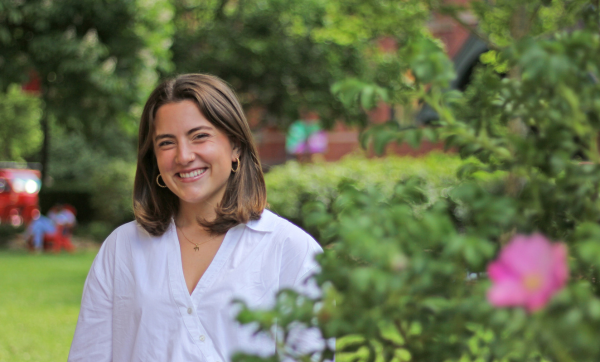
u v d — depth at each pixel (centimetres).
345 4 773
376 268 82
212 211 188
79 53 1123
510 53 87
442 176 1022
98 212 1848
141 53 1181
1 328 657
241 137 187
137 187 194
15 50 1162
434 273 85
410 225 84
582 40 86
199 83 185
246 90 1656
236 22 1694
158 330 177
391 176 1044
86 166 2488
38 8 1114
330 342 132
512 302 74
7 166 2961
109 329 190
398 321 90
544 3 177
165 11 1261
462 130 98
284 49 1572
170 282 180
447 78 88
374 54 1595
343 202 95
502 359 91
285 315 88
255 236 183
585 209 105
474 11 571
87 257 1403
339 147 2262
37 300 826
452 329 88
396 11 692
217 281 178
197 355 173
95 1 1126
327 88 1574
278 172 1129
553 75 82
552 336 72
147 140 189
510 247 77
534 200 101
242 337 174
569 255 90
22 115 2384
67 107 1195
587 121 95
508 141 99
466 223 101
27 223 1875
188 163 180
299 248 179
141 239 189
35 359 547
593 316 70
